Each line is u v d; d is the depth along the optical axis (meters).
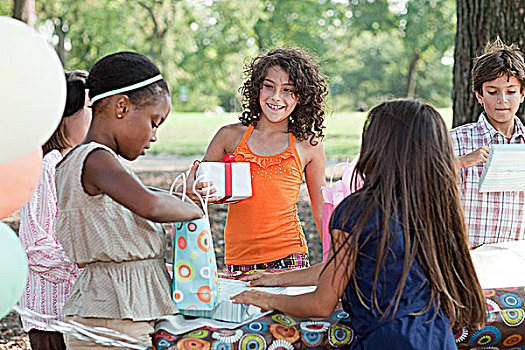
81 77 2.52
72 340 2.00
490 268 2.54
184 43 37.41
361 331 1.94
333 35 42.72
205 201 2.14
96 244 1.95
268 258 2.84
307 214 8.29
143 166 13.09
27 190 2.05
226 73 40.56
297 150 2.94
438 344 1.85
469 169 2.96
